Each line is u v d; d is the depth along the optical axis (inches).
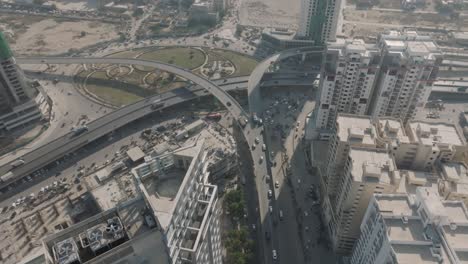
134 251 3934.5
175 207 4274.1
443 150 7810.0
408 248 5059.1
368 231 6284.5
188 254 4822.8
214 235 5905.5
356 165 7263.8
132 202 4379.9
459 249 5004.9
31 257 3526.1
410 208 5940.0
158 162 4862.2
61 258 3624.5
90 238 3843.5
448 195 7268.7
